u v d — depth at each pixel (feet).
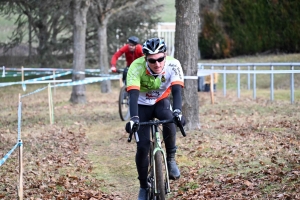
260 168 30.78
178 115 23.04
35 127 52.90
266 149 36.29
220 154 35.86
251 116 54.39
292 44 113.09
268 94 79.46
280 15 113.91
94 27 121.19
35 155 39.14
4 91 101.81
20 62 123.75
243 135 42.57
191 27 43.96
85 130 50.72
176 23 44.42
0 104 78.48
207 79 87.81
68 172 33.86
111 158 38.14
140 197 24.81
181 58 44.47
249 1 117.29
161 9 119.44
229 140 40.57
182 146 39.27
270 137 40.96
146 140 24.41
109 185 31.14
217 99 74.64
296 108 58.85
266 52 117.80
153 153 23.35
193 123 45.80
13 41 123.44
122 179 32.48
